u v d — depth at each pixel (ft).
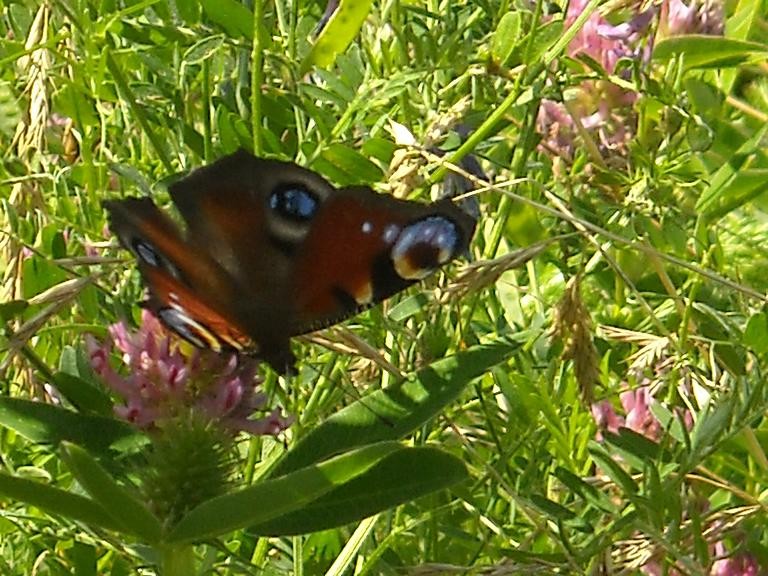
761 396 1.44
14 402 1.37
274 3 1.73
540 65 1.56
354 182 1.57
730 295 1.76
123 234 1.30
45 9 1.57
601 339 1.68
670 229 1.74
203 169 1.35
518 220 1.69
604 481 1.52
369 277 1.35
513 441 1.58
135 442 1.37
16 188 1.54
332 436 1.37
